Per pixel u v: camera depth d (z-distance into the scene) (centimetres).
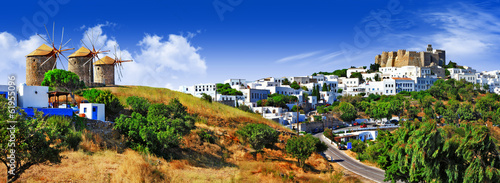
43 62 8950
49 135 2303
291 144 5319
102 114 4847
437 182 3162
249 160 5159
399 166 3322
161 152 4094
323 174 5016
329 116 13262
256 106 13100
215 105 8719
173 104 6341
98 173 2756
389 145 3944
